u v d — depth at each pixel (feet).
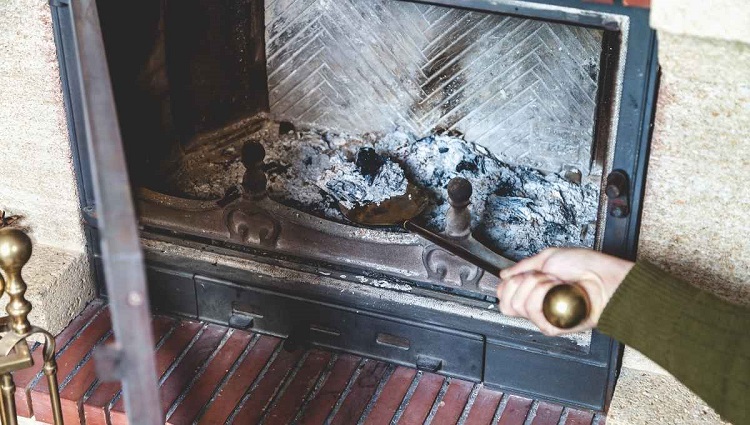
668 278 3.04
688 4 3.92
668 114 4.37
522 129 6.08
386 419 5.39
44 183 5.77
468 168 6.09
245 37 6.10
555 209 5.88
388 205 5.85
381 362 5.75
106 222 1.90
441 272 5.35
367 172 5.99
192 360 5.76
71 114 5.47
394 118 6.28
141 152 5.94
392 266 5.45
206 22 5.91
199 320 6.01
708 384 2.88
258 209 5.49
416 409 5.44
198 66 6.04
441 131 6.26
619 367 5.31
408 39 5.96
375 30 5.98
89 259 6.03
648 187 4.61
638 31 4.28
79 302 6.04
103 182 1.98
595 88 5.80
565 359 5.27
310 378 5.65
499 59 5.88
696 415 5.01
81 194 5.77
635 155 4.55
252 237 5.60
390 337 5.62
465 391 5.55
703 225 4.61
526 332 5.26
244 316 5.89
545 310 3.02
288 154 6.23
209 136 6.31
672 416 5.01
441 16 5.84
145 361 1.92
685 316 2.93
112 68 5.60
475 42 5.87
